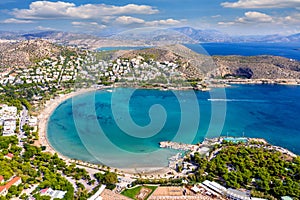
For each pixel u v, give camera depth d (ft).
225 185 415.03
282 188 390.42
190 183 414.41
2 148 518.78
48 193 369.50
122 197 376.68
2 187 367.04
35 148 525.34
